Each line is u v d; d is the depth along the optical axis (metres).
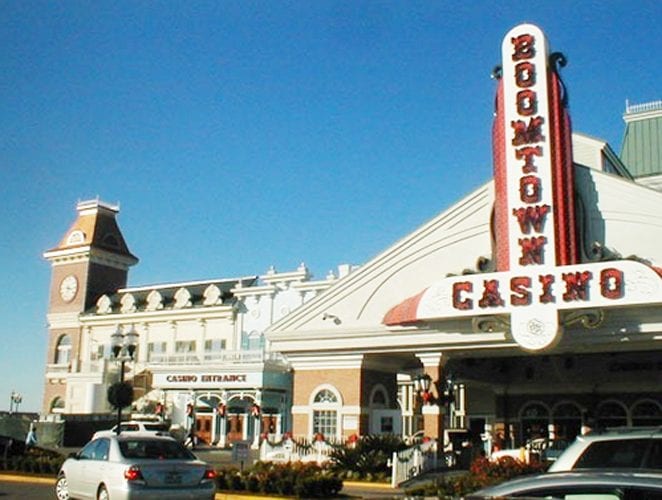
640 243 25.69
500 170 27.11
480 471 20.50
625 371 35.19
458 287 26.72
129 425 41.47
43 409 67.62
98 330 68.06
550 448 28.72
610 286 24.30
